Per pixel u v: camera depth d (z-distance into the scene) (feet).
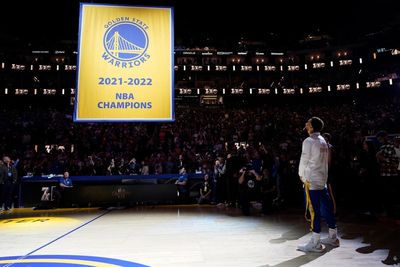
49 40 129.59
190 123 76.02
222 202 30.53
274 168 27.89
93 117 25.71
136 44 27.22
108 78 26.37
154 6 28.09
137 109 26.32
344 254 11.84
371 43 130.31
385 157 19.72
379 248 12.62
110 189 31.19
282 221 20.04
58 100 127.34
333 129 70.13
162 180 33.50
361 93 132.16
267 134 65.05
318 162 12.75
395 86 122.62
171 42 27.68
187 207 29.04
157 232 16.93
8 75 126.11
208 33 129.59
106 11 27.32
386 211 20.16
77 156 44.45
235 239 14.88
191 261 11.29
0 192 29.35
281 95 143.74
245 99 145.18
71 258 12.02
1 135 62.85
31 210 29.27
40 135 64.75
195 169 38.04
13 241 15.28
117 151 51.42
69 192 30.81
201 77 148.36
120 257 12.05
